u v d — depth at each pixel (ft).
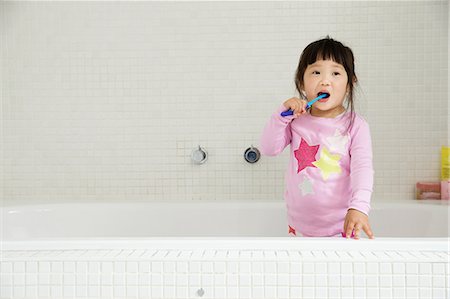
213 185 6.73
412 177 6.61
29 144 6.89
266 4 6.68
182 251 3.31
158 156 6.79
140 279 3.17
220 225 6.00
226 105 6.72
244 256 3.18
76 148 6.84
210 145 6.73
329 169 4.48
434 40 6.58
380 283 3.12
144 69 6.80
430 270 3.11
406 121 6.61
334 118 4.61
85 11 6.84
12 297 3.19
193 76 6.75
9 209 5.70
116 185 6.82
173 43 6.77
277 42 6.67
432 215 5.74
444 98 6.58
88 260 3.18
